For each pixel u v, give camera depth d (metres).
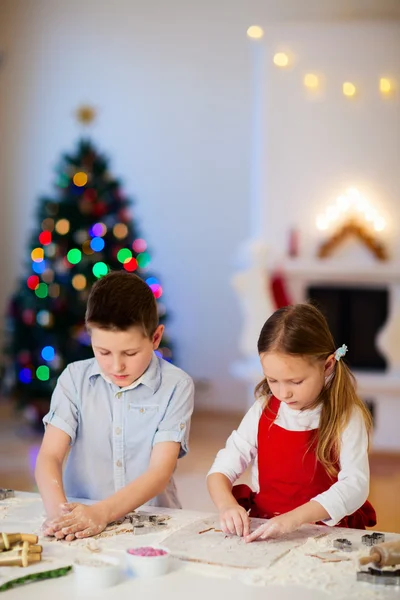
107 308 1.47
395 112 5.39
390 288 5.37
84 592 1.08
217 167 6.80
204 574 1.16
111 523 1.43
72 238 5.21
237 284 5.36
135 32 6.86
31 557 1.19
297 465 1.62
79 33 6.96
